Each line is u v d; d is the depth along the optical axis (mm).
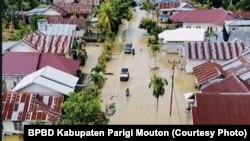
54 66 47906
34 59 48812
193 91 47594
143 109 42531
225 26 69188
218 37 65812
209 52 53562
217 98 34125
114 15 72312
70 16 83000
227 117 33031
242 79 43188
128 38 72125
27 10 84062
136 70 55344
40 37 56062
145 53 63406
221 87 40375
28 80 41719
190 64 53250
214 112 33344
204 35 64500
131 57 61250
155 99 45156
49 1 96750
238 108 33562
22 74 47219
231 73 44781
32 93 38312
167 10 84812
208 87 40969
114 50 64750
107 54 60062
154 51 62469
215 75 45719
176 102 44250
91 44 68188
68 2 92188
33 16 75688
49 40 55719
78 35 66875
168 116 40875
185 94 43656
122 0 87062
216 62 52219
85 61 58594
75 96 33500
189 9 84875
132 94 46625
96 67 51219
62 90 40094
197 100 34094
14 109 35969
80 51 57625
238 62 48938
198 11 77438
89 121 30500
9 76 47219
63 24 67000
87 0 92250
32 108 36125
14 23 76938
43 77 41750
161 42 66625
